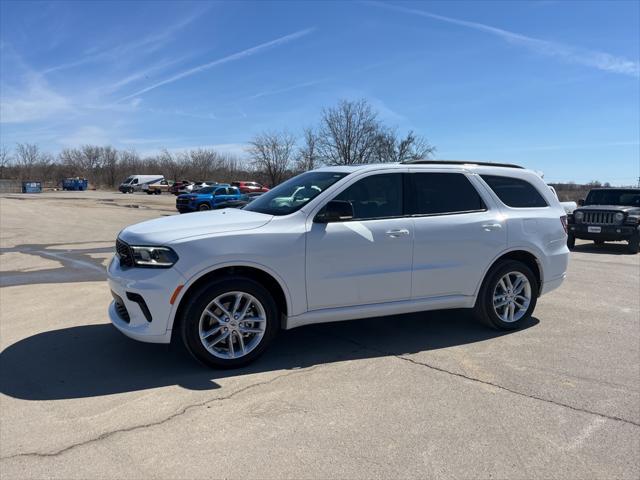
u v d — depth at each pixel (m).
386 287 4.66
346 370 4.20
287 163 59.06
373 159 44.00
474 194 5.18
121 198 48.44
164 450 2.94
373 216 4.66
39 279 8.13
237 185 45.28
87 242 13.55
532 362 4.43
